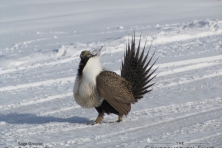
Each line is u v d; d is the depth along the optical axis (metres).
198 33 26.19
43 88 15.98
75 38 29.86
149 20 38.25
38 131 9.77
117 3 54.75
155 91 13.99
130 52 10.55
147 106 11.88
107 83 9.78
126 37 25.73
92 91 9.83
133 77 10.42
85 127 10.00
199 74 16.30
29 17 47.28
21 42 30.28
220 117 9.99
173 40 25.08
